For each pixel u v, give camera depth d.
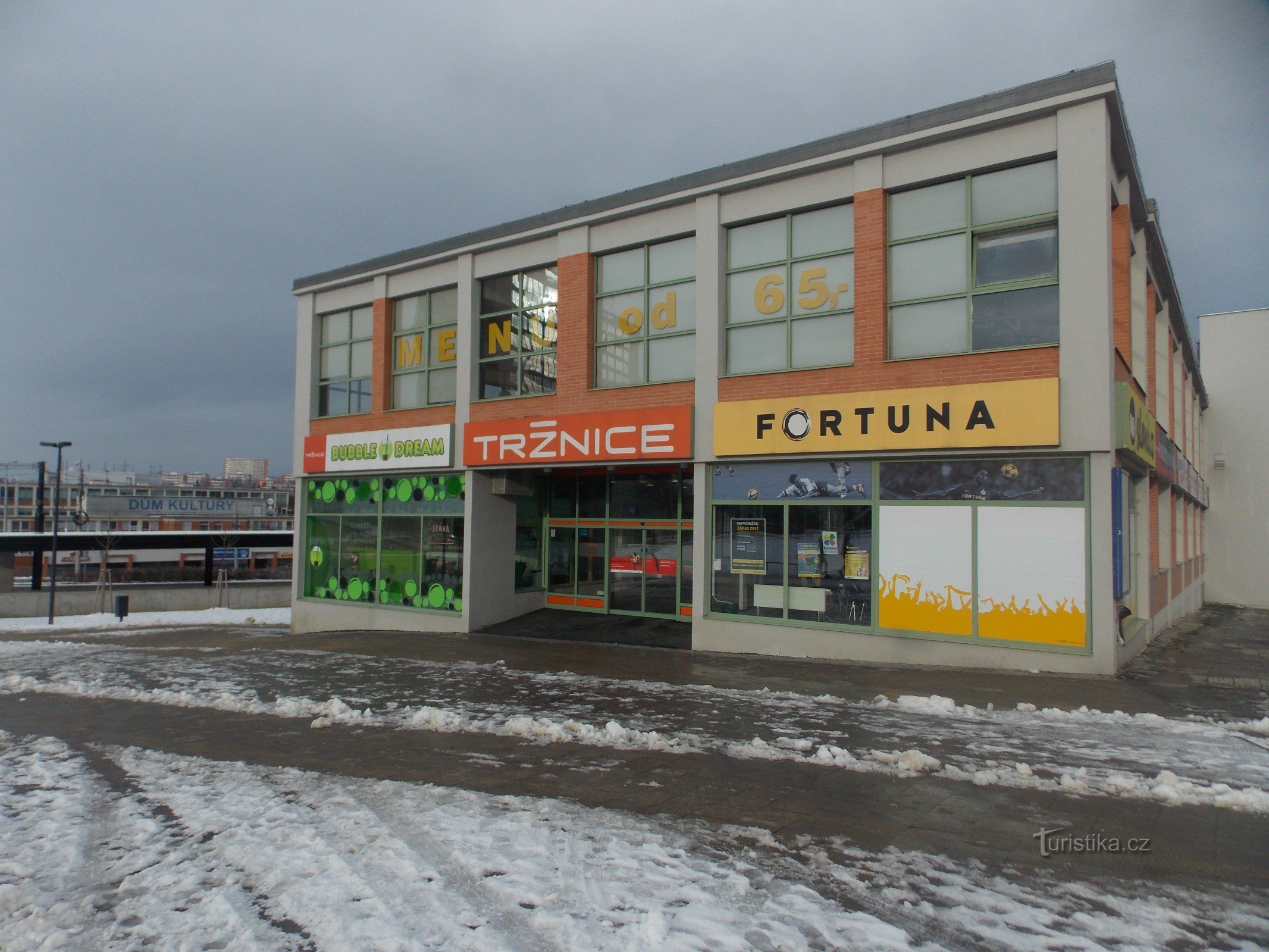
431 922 3.88
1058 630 10.12
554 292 15.65
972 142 11.00
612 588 16.86
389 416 18.11
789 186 12.55
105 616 31.11
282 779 6.43
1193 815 5.24
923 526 11.11
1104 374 9.88
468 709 8.96
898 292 11.59
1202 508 25.61
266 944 3.73
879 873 4.38
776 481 12.47
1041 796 5.64
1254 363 26.56
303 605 19.75
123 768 7.00
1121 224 11.34
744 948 3.56
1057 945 3.59
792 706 8.70
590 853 4.69
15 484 101.62
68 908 4.18
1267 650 12.29
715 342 13.07
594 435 14.26
